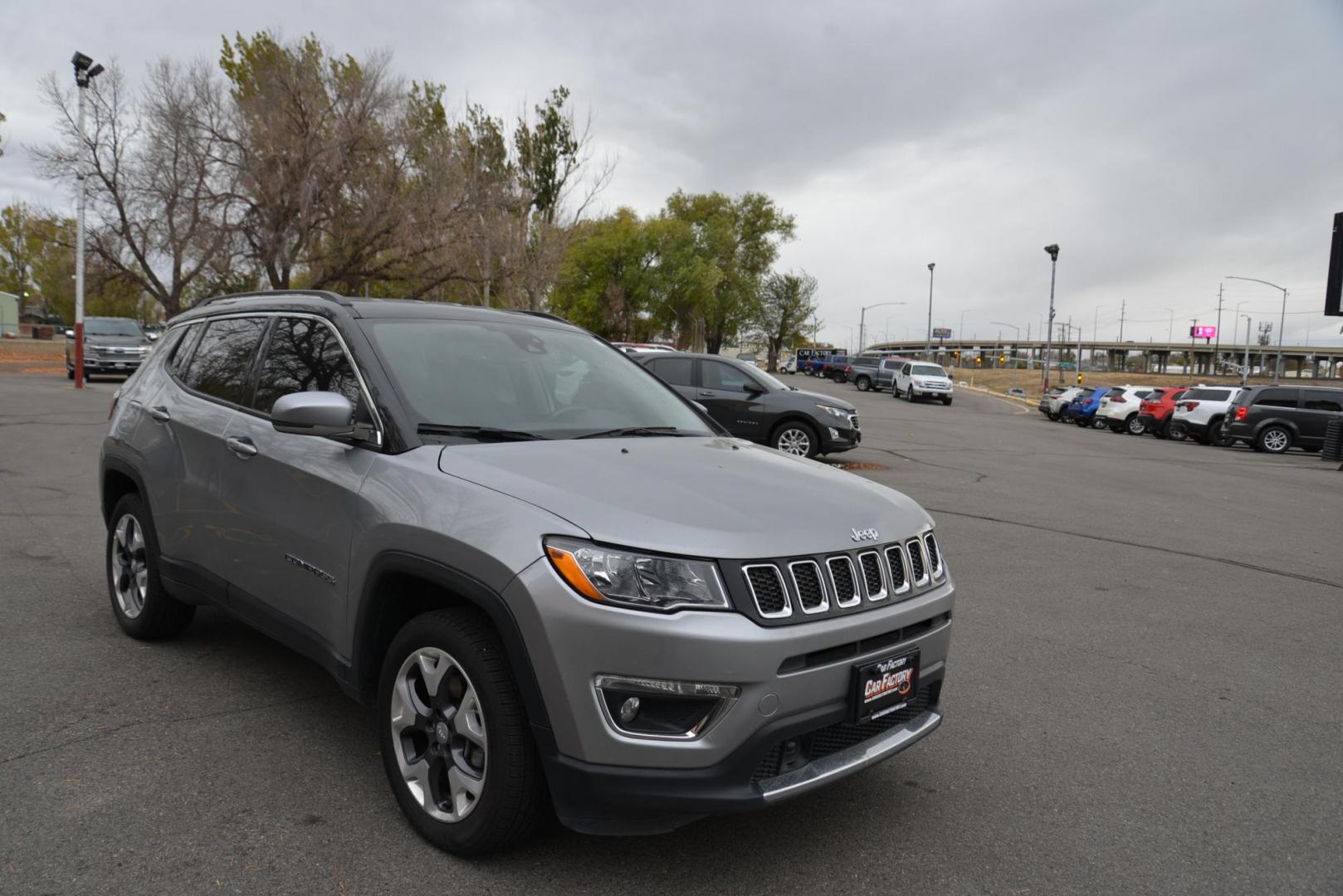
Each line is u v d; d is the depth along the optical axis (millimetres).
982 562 7539
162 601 4547
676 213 72812
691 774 2484
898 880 2828
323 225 30422
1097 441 25094
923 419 29750
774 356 92500
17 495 8586
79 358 23828
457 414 3363
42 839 2854
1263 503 12445
